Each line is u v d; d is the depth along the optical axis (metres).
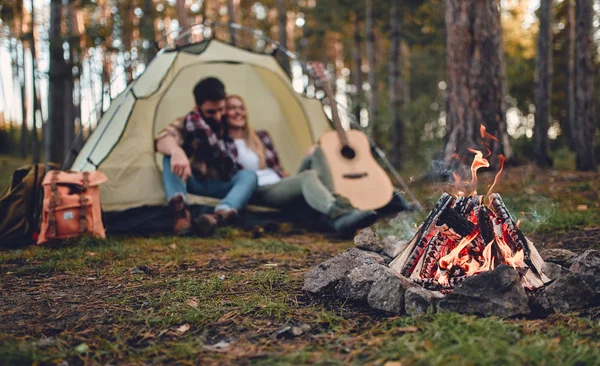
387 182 6.61
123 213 5.96
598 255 3.03
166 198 6.09
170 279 3.71
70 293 3.42
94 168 6.05
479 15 8.35
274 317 2.80
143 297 3.28
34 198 5.45
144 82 6.58
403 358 2.09
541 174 9.29
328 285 3.19
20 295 3.39
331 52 34.41
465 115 8.45
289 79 7.71
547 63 12.43
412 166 17.58
